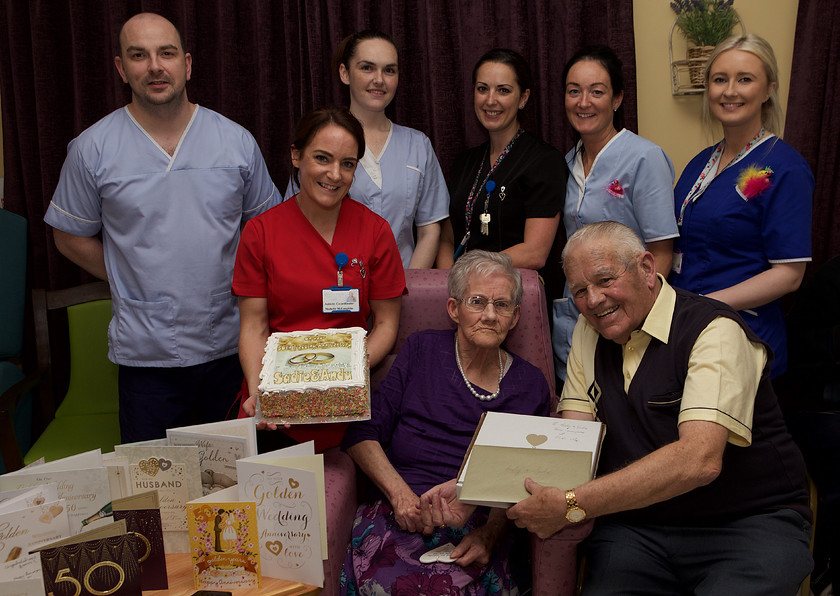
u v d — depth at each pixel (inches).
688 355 64.6
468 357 77.7
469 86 112.1
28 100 114.4
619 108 107.7
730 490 65.1
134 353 91.6
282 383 65.6
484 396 76.1
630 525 69.1
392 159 101.0
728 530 65.1
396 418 78.4
